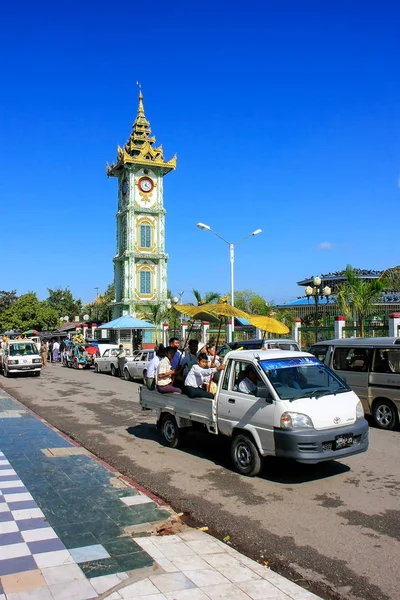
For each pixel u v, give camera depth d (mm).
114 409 14469
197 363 9398
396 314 18812
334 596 4328
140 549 5043
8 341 25719
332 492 6961
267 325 9773
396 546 5246
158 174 50469
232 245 28516
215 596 4160
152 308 42594
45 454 9016
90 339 46469
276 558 5031
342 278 32562
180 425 9500
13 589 4219
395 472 7844
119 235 52750
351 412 7492
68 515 5984
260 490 7113
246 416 7703
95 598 4094
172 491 7152
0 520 5816
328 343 12578
